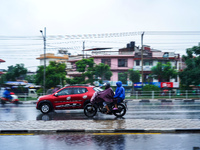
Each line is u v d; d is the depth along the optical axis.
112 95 9.92
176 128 6.95
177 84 36.25
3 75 36.00
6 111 13.28
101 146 5.40
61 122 8.31
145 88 29.39
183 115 10.59
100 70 32.25
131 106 15.27
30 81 45.44
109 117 10.07
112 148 5.22
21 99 26.25
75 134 6.71
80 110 13.21
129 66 39.91
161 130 6.89
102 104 10.01
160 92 28.61
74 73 40.94
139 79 36.47
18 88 31.98
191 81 28.22
